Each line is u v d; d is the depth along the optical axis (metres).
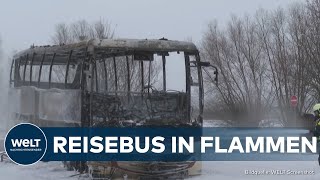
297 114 32.94
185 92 14.05
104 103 13.46
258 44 38.91
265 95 38.19
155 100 13.77
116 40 13.70
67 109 14.54
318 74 30.14
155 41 14.02
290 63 34.91
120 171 13.01
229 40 39.84
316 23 30.50
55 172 14.77
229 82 38.47
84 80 13.62
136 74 13.90
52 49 16.16
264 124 37.56
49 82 15.96
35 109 17.02
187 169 13.45
